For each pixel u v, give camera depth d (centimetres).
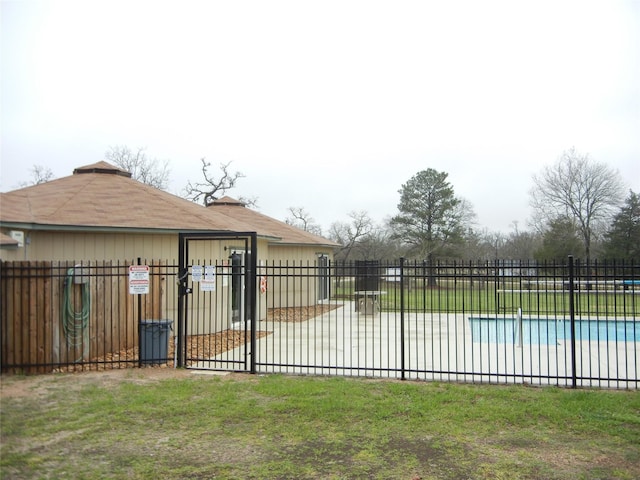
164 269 1239
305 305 2081
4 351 816
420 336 1272
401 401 652
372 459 479
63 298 869
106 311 973
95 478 435
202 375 806
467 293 2684
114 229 1180
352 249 4372
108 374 811
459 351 1055
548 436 537
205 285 863
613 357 996
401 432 547
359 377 788
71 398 668
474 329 1420
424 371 769
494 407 625
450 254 3584
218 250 1335
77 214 1198
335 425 569
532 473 449
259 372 830
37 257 1137
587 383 775
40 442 518
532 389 716
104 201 1314
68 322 873
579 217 3644
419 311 1820
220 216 1574
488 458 481
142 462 471
